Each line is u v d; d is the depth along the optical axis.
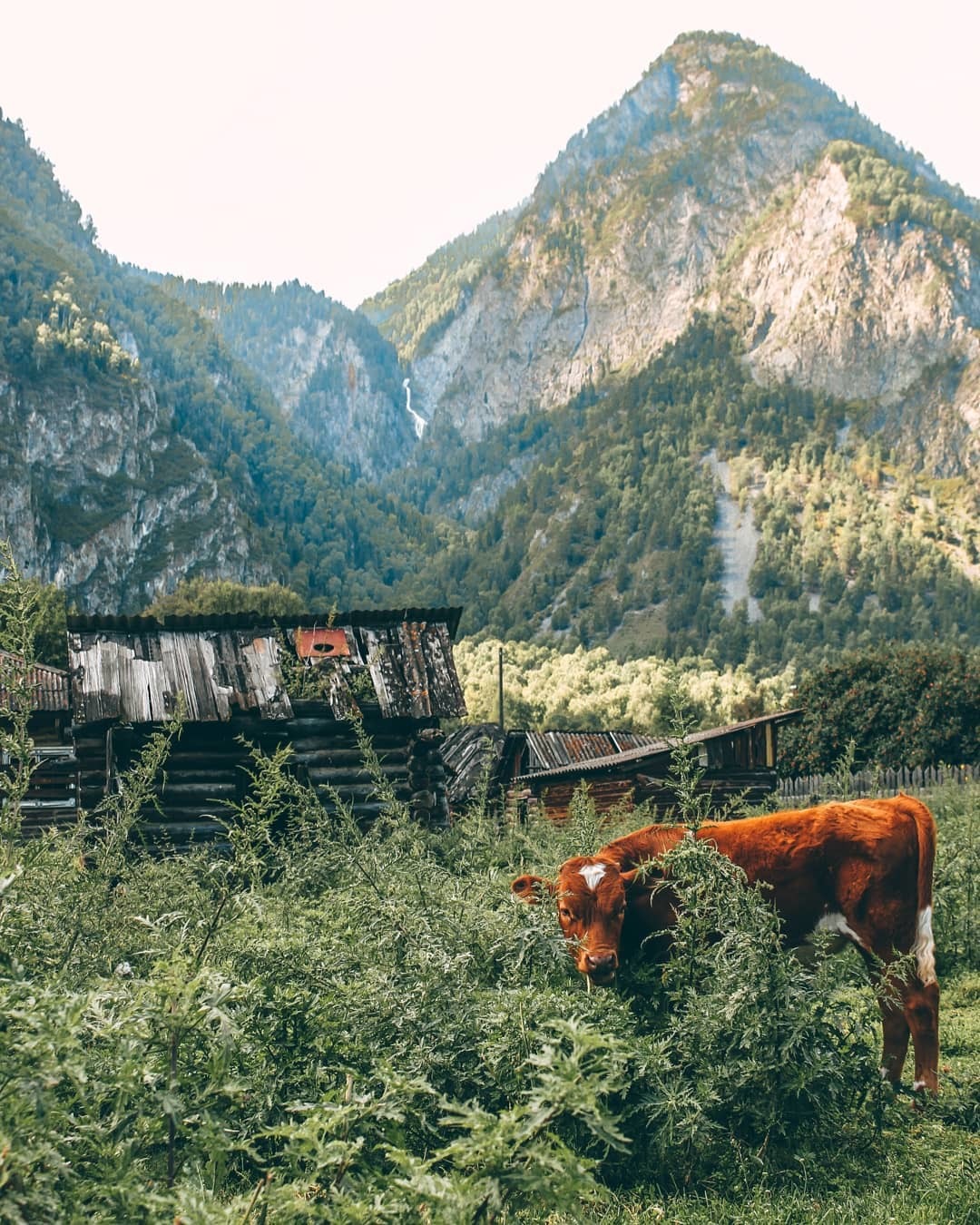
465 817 14.62
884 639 53.12
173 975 3.92
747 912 5.95
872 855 6.70
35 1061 3.27
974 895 11.16
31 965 5.19
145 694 17.31
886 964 6.58
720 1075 5.45
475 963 6.19
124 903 6.31
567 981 6.36
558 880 6.71
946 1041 7.73
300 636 19.05
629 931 6.80
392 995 5.45
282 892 8.28
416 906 6.74
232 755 17.44
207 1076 4.54
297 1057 5.18
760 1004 5.62
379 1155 4.67
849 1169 5.34
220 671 17.97
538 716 116.62
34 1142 3.11
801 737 50.88
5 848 5.26
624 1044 3.89
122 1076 3.65
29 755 5.41
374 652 18.86
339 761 17.86
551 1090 3.42
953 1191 5.00
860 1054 5.89
